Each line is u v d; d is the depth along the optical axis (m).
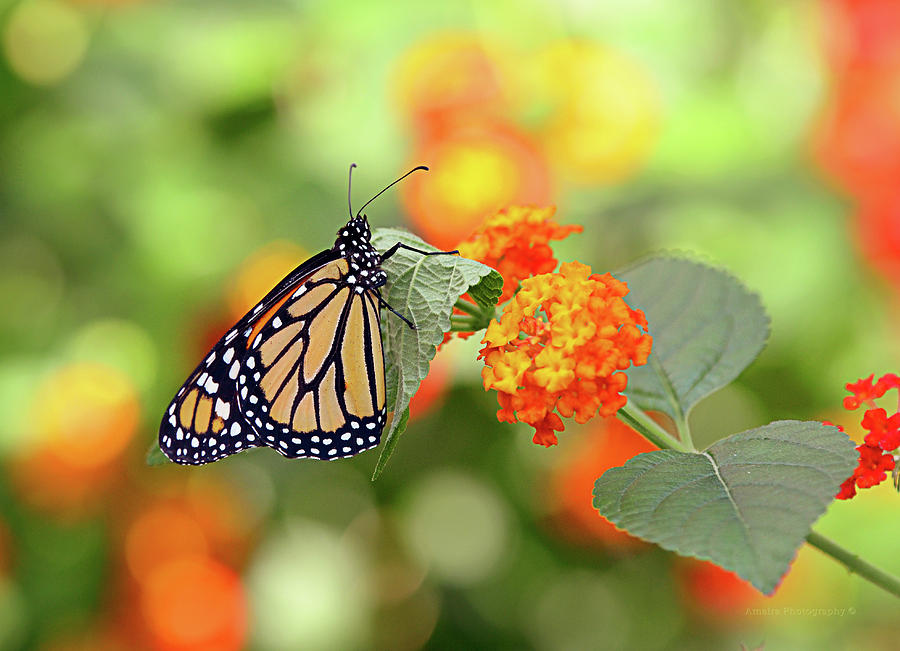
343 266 0.72
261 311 0.72
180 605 0.82
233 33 0.85
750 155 0.84
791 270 0.83
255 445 0.72
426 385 0.81
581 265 0.69
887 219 0.82
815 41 0.85
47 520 0.83
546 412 0.68
